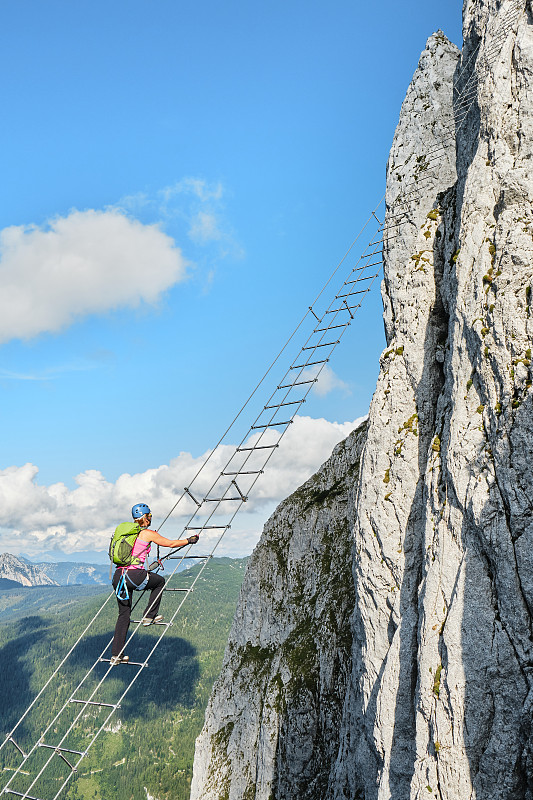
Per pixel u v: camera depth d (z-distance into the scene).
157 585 15.30
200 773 59.12
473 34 21.89
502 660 14.60
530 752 13.77
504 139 18.33
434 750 15.26
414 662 19.28
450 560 16.30
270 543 65.50
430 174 30.78
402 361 22.72
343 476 62.00
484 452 16.14
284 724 45.16
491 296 16.94
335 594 49.59
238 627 65.25
